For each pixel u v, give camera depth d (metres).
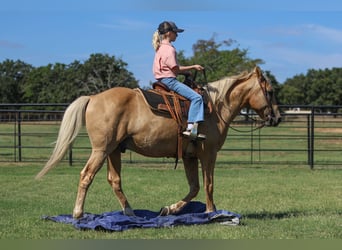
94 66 74.00
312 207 9.98
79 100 7.63
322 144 28.50
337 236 7.16
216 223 7.93
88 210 9.52
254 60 63.31
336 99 98.88
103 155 7.51
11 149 25.31
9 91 93.44
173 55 7.91
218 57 67.75
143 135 7.66
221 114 8.30
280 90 86.75
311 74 107.69
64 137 7.51
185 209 8.70
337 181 14.15
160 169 17.03
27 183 13.39
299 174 15.80
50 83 84.00
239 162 18.98
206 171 8.15
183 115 7.80
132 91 7.78
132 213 8.16
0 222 7.94
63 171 16.22
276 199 11.02
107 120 7.46
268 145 28.67
